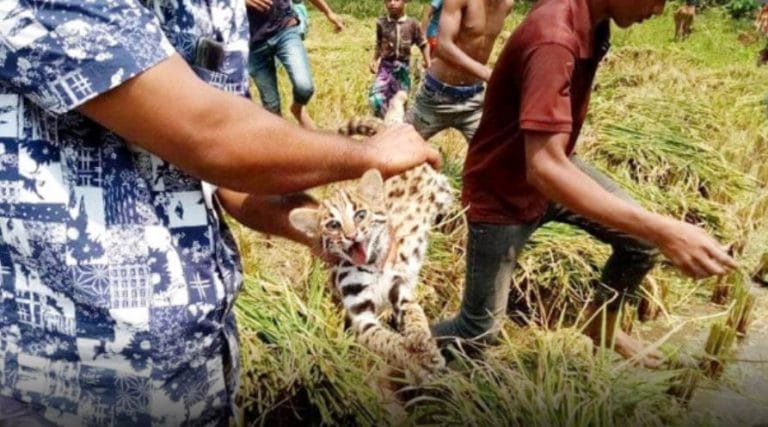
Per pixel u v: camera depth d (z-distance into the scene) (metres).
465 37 4.76
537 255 4.34
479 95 4.85
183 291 1.53
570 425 2.93
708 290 4.61
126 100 1.36
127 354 1.51
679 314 4.36
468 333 3.50
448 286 4.29
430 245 4.45
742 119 7.78
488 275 3.35
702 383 3.56
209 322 1.59
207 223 1.58
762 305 4.49
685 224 2.52
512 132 3.07
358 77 8.63
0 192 1.44
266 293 3.61
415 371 3.30
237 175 1.46
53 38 1.31
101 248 1.46
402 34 6.58
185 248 1.54
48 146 1.43
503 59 2.96
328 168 1.51
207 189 1.64
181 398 1.60
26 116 1.42
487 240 3.28
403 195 4.10
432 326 3.71
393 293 3.74
